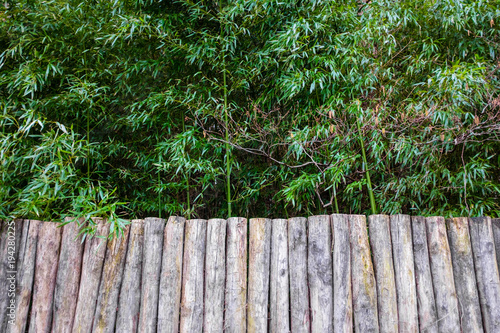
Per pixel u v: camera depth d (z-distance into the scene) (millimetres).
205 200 2629
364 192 2303
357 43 2197
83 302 1534
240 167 2479
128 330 1511
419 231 1616
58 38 2281
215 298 1555
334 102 2143
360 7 2463
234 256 1607
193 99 2283
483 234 1592
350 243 1600
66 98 2121
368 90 2299
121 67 2447
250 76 2289
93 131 2463
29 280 1548
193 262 1604
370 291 1524
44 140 1789
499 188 2033
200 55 2223
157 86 2473
